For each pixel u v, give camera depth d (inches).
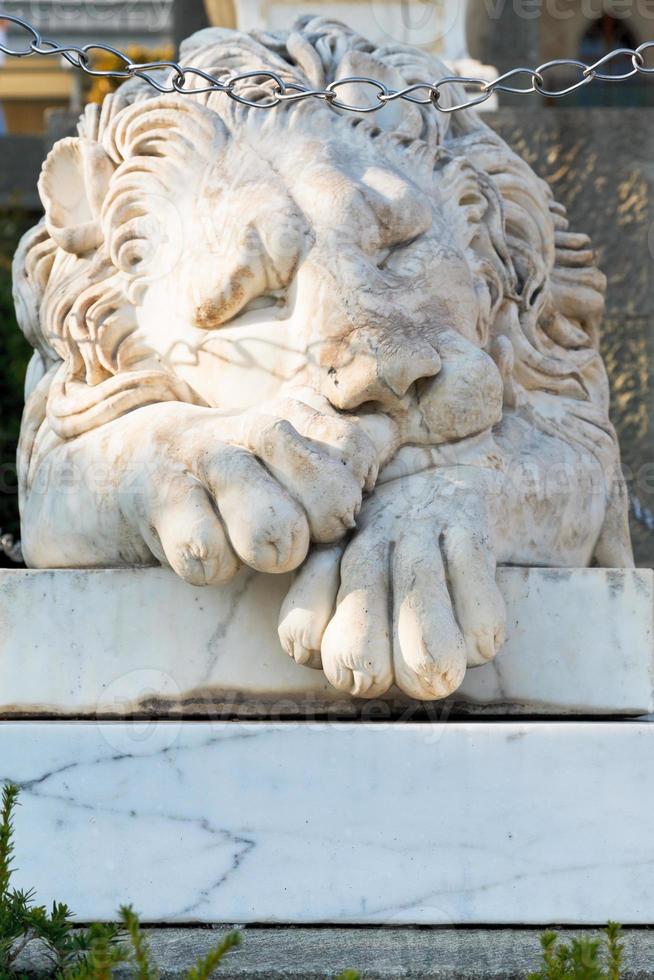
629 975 244.1
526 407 332.5
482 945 257.4
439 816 270.1
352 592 271.7
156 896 268.1
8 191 791.1
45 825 270.8
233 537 270.8
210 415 296.8
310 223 308.5
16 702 292.8
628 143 540.7
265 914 267.0
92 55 862.5
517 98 623.2
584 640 296.7
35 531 317.4
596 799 272.4
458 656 266.7
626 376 538.9
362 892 267.9
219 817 270.1
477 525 282.2
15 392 660.1
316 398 296.8
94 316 326.0
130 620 293.0
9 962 237.5
